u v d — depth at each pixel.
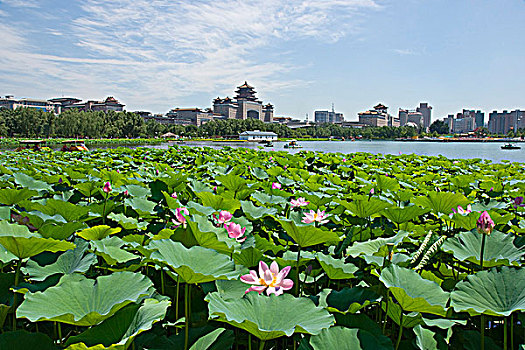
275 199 4.97
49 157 13.61
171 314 2.64
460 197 4.18
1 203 4.50
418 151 39.44
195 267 2.34
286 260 2.98
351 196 5.09
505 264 2.61
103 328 1.93
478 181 7.59
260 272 2.31
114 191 5.10
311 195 4.72
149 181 6.58
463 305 2.21
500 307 2.21
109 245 3.13
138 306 2.08
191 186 5.52
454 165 11.64
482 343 2.21
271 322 1.98
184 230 2.94
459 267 3.39
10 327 2.52
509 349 2.55
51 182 6.20
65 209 3.87
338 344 1.94
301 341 1.99
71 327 2.64
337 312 2.33
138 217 4.56
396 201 5.15
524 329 2.50
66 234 3.13
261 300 2.10
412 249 3.72
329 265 2.75
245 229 3.47
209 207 4.21
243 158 12.64
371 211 3.93
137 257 2.93
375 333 2.19
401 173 8.62
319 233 2.70
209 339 2.13
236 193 5.16
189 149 18.00
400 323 2.29
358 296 2.51
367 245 3.15
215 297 2.05
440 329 2.48
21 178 5.66
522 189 6.29
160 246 2.41
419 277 2.43
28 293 2.00
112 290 2.16
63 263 2.81
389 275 2.37
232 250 2.85
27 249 2.45
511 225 4.01
